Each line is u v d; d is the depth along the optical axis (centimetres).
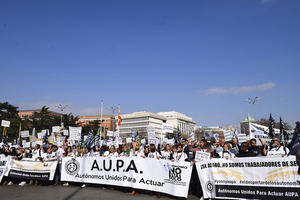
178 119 14100
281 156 637
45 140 1753
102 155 1124
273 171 631
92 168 971
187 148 912
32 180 1034
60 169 1045
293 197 595
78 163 1005
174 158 886
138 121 12431
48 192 862
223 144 907
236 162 692
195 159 768
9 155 1140
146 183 841
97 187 965
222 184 706
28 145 1708
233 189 686
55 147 1155
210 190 727
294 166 603
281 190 613
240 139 1284
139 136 6738
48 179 999
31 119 7869
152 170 839
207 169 741
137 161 877
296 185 595
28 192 865
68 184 1013
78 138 1291
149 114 12206
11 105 7256
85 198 766
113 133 1903
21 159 1158
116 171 914
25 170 1041
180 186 762
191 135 1292
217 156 847
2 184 1045
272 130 1378
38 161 1038
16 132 5225
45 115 7694
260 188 645
